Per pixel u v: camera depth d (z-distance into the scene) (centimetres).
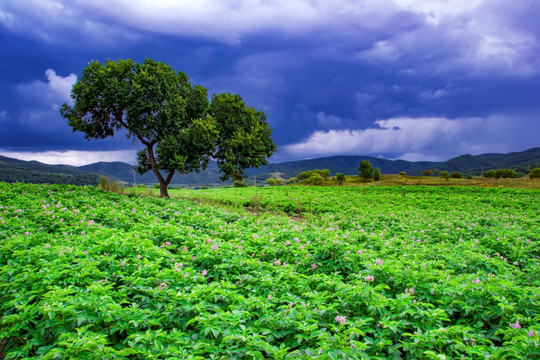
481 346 411
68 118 2575
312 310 479
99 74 2423
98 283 529
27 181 3544
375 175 10362
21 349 444
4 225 1002
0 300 554
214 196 3559
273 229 1208
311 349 399
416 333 426
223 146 2961
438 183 8638
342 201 2806
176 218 1412
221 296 507
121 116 2620
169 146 2489
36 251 685
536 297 528
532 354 383
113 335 464
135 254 735
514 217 1855
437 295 565
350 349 381
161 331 442
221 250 732
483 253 999
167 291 515
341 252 740
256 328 444
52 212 1220
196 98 2844
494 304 536
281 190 4531
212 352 392
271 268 688
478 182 8688
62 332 435
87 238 838
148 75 2520
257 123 3109
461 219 1770
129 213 1400
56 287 501
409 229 1359
